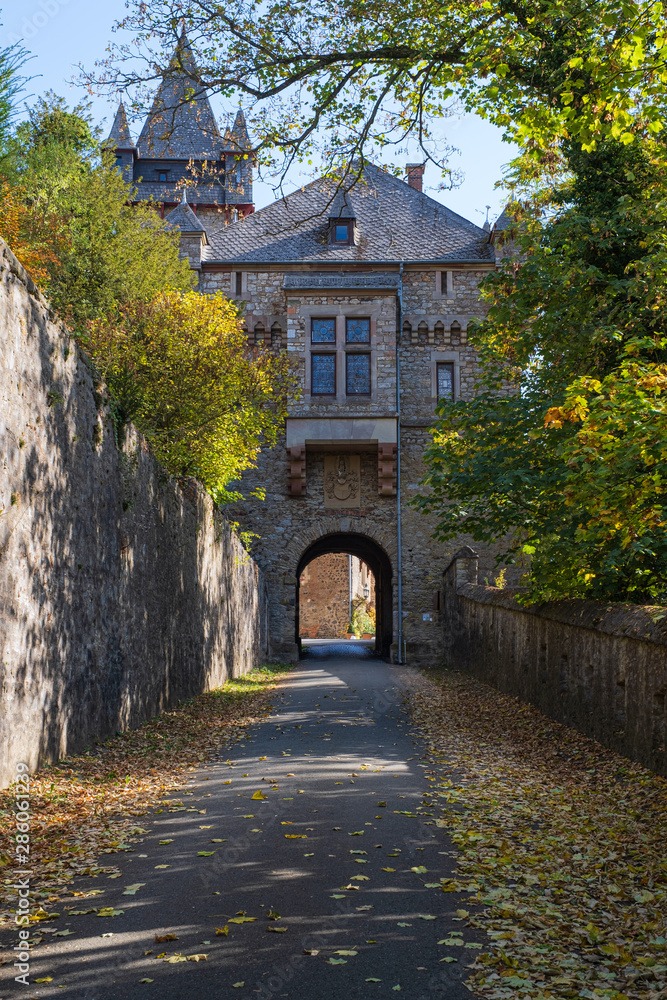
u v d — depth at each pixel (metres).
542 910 4.52
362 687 18.12
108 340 13.43
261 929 4.16
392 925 4.24
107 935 4.07
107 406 10.00
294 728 11.75
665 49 9.16
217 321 15.07
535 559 12.00
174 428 14.68
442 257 28.20
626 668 8.87
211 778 8.16
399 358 27.78
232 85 12.97
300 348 26.12
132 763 8.70
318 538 27.02
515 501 11.48
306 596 50.00
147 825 6.29
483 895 4.72
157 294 15.60
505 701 14.27
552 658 11.97
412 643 26.50
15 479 7.20
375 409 26.11
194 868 5.16
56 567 8.13
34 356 7.70
